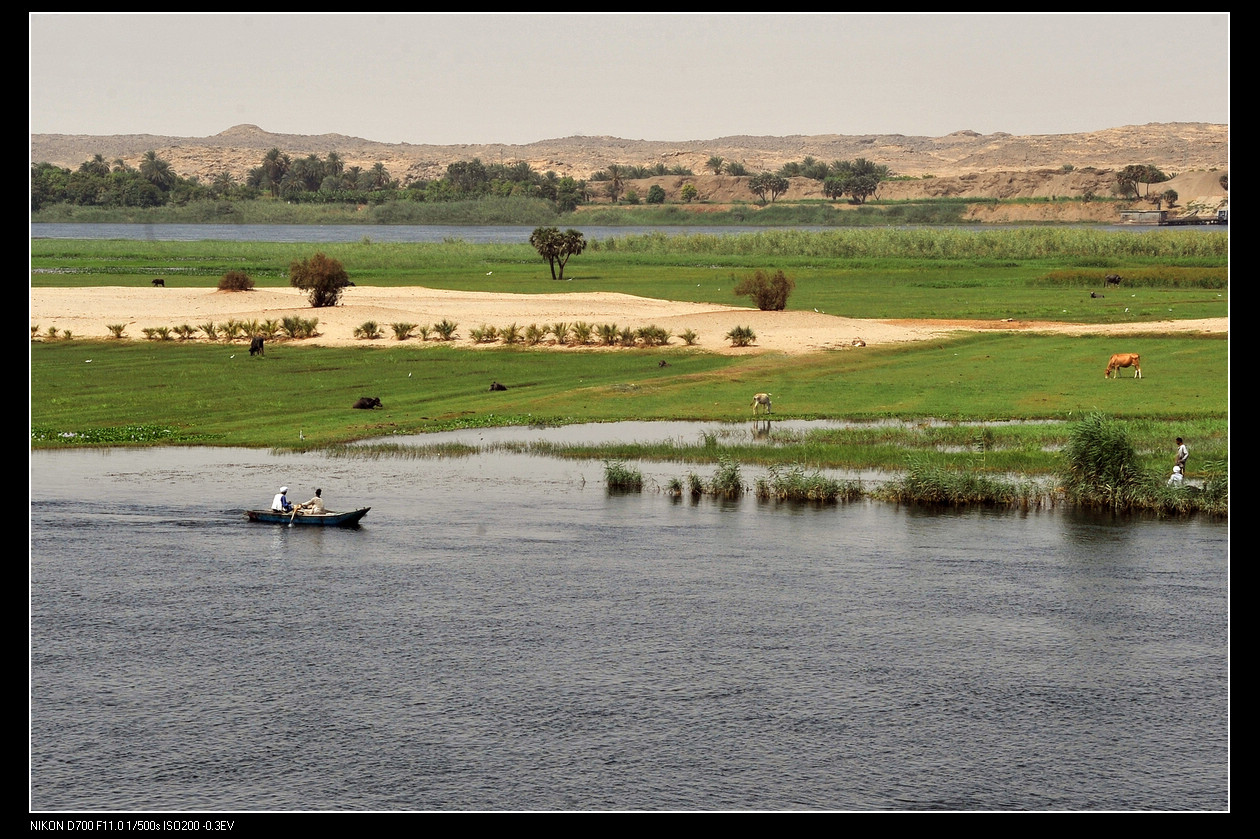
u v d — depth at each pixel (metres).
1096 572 85.31
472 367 195.75
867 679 65.25
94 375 186.75
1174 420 142.50
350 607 77.38
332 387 177.00
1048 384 171.38
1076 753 56.53
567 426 148.12
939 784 53.53
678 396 168.25
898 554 90.38
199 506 106.12
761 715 60.62
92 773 54.31
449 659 68.19
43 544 92.75
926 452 126.00
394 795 52.47
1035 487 110.38
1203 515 103.56
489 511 104.75
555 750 56.81
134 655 68.69
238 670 66.38
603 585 82.25
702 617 75.38
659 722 59.84
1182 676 65.56
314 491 112.69
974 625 73.88
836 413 153.62
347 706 61.69
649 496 111.50
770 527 99.25
